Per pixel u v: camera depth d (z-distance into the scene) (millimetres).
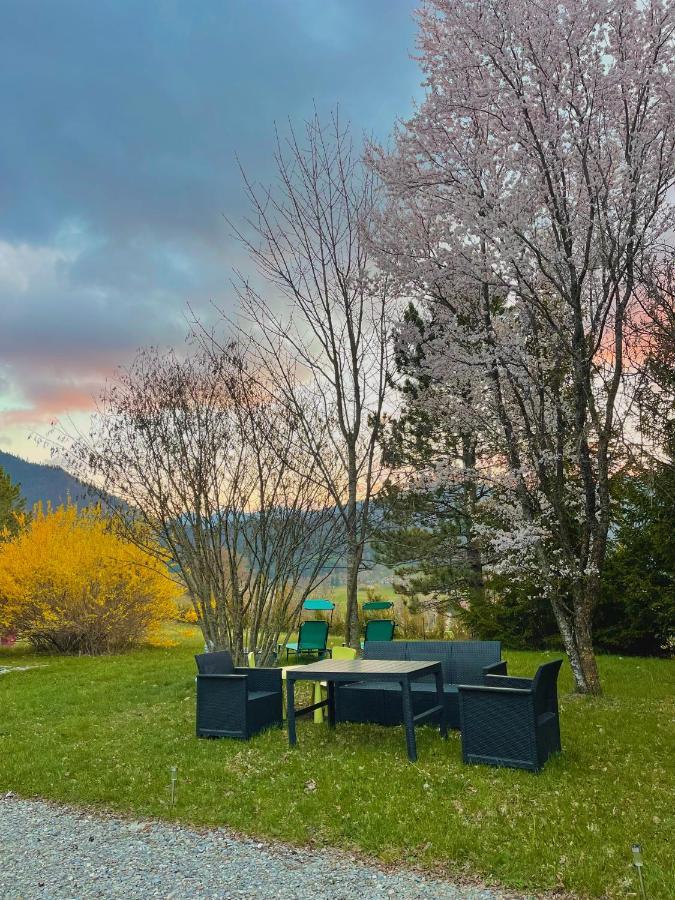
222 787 5047
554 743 5664
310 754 5832
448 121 8852
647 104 8016
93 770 5621
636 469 10398
